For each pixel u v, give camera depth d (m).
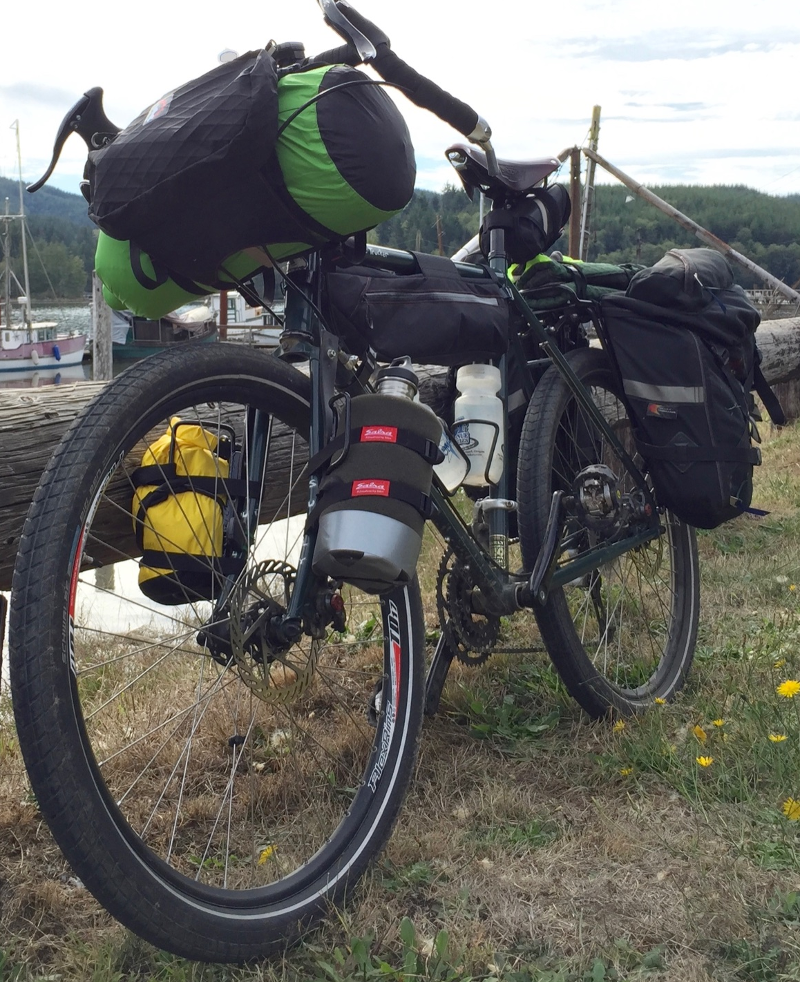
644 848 1.98
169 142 1.50
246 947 1.61
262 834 2.06
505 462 2.43
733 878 1.84
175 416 1.93
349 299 1.89
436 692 2.34
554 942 1.72
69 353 44.91
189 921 1.53
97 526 2.00
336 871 1.83
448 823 2.10
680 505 2.59
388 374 1.75
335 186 1.57
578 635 2.61
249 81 1.49
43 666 1.38
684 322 2.55
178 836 2.06
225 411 2.05
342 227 1.65
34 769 1.37
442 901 1.83
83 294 112.56
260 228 1.61
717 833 2.02
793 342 7.31
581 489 2.51
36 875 1.93
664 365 2.54
